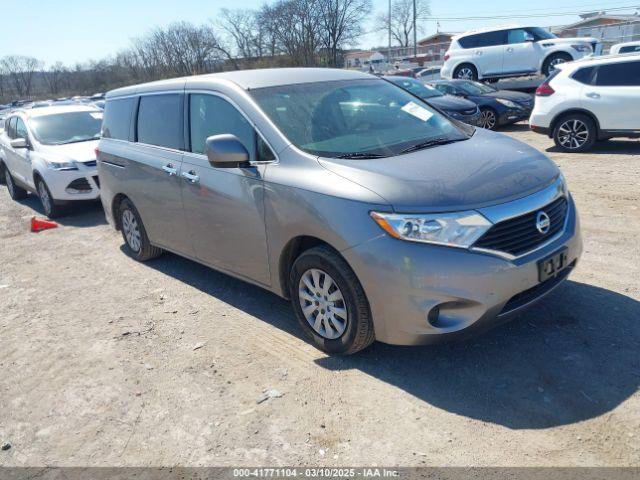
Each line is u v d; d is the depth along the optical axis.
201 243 4.73
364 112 4.31
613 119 9.59
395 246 3.15
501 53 17.89
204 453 3.00
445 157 3.64
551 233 3.45
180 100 4.85
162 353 4.09
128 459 3.03
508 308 3.27
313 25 56.44
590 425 2.91
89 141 9.23
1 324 4.93
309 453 2.92
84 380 3.85
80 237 7.60
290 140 3.85
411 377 3.46
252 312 4.61
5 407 3.65
